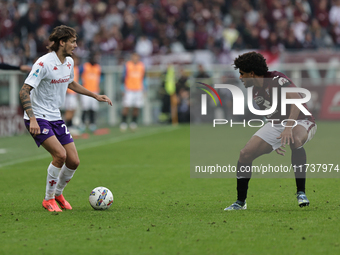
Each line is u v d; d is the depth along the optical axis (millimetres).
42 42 68000
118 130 59969
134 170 30703
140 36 74688
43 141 18469
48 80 18438
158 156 37156
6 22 76250
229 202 20531
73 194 23141
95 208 18938
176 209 19078
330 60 66500
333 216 17016
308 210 18250
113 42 72062
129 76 57125
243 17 75625
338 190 22781
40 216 17828
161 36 73062
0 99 56281
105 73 67688
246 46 72188
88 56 65812
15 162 34969
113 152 39938
